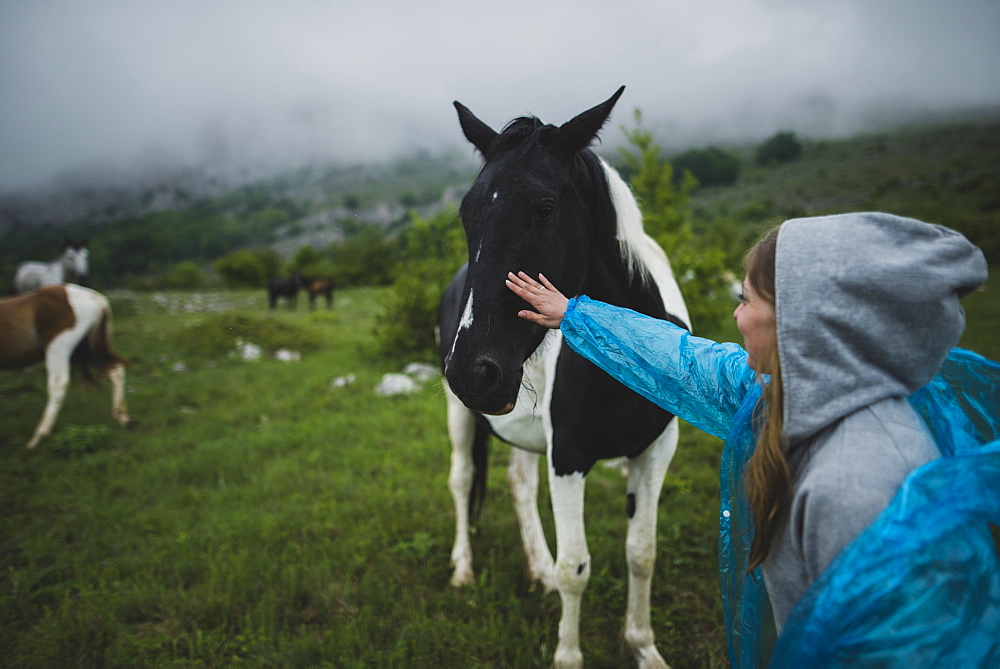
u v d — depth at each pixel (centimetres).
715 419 126
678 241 688
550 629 256
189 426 568
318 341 1015
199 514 372
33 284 1250
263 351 945
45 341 556
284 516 357
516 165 157
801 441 90
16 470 463
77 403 664
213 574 292
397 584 291
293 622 269
